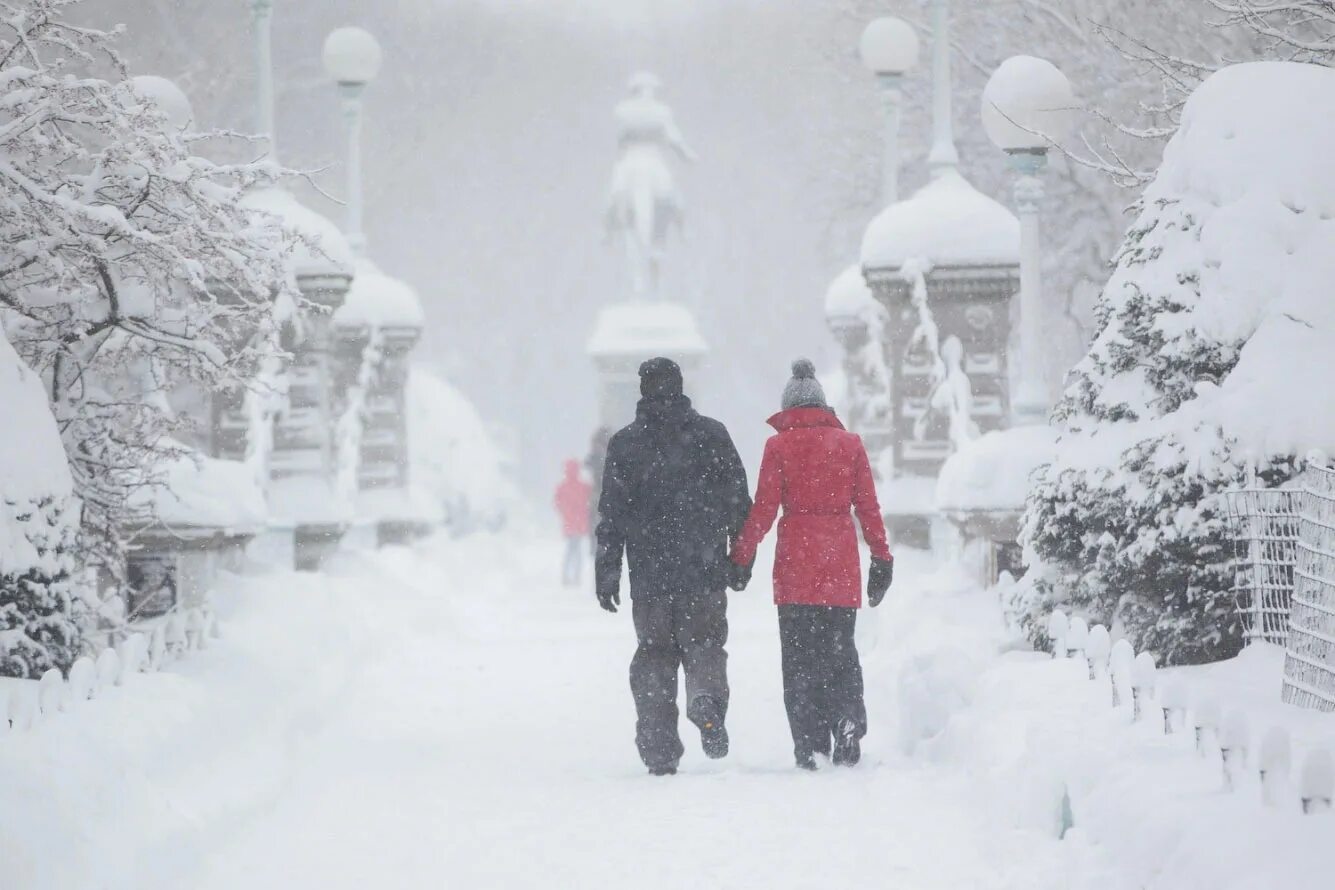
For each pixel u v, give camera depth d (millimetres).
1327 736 22203
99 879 21734
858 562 32906
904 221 61844
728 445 33094
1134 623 31266
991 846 23219
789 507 32906
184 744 28406
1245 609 29000
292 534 61906
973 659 33188
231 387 36781
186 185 33469
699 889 22625
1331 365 29062
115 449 37719
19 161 33844
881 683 40844
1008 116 46125
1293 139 31094
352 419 73500
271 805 29078
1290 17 48812
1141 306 31656
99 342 37250
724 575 32781
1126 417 31656
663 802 28594
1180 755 21734
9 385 30984
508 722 40469
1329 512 25156
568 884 23250
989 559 46031
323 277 60562
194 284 33125
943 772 29062
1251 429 28812
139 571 45906
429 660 53781
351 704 42719
